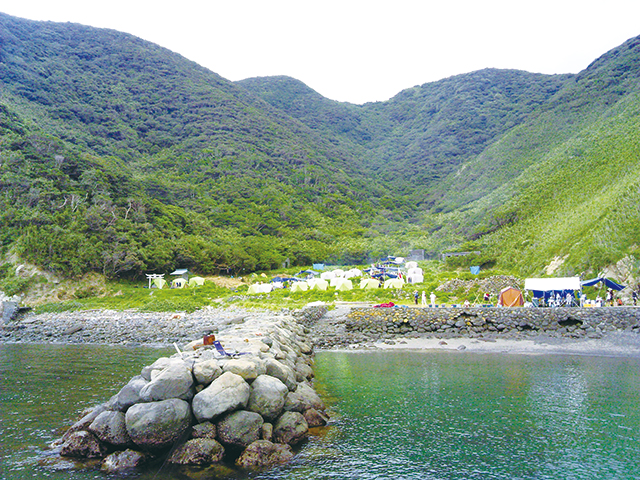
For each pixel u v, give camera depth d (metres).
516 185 135.38
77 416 15.70
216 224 121.56
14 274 62.19
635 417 15.65
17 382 21.44
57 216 72.94
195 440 11.45
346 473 11.13
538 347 30.38
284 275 90.69
